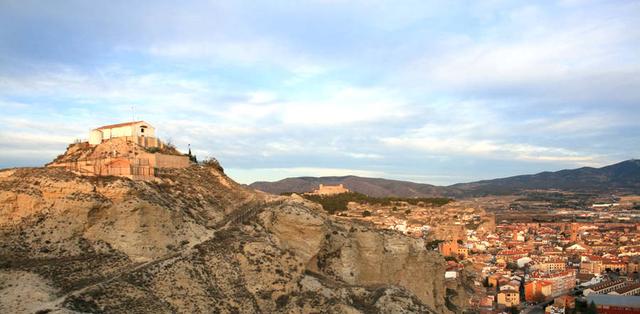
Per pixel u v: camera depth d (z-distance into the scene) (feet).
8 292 286.87
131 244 353.10
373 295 410.11
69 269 320.29
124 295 301.43
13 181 368.27
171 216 380.37
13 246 330.54
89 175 395.55
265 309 353.10
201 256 361.10
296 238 427.33
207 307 327.06
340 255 457.27
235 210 479.00
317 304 368.89
